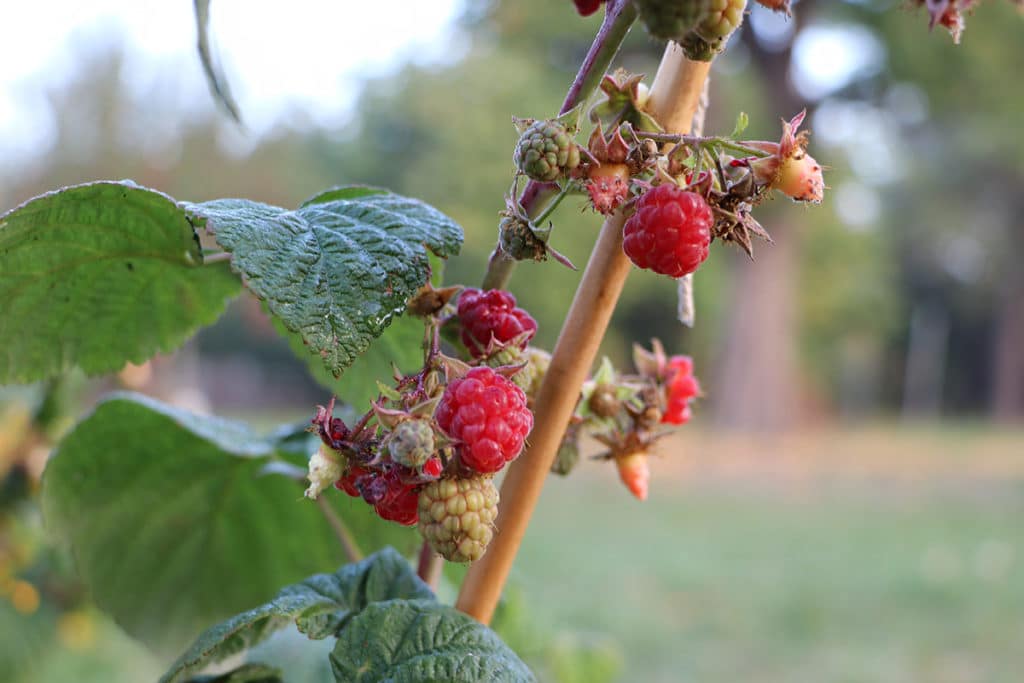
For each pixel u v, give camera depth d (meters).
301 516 1.45
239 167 16.70
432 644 0.95
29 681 2.77
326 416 0.87
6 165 14.17
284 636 1.23
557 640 2.19
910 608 8.32
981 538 11.75
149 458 1.39
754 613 8.02
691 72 0.94
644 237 0.88
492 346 0.97
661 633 7.34
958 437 27.73
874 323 31.03
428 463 0.84
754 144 0.92
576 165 0.89
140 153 15.05
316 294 0.90
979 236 32.59
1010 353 35.16
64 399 2.55
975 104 21.59
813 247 24.70
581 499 14.80
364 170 20.89
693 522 12.77
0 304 1.15
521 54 19.64
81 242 1.09
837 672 6.54
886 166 28.53
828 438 25.39
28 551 2.72
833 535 11.91
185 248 1.12
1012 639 7.36
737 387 23.12
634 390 1.16
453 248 0.98
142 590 1.47
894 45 20.23
